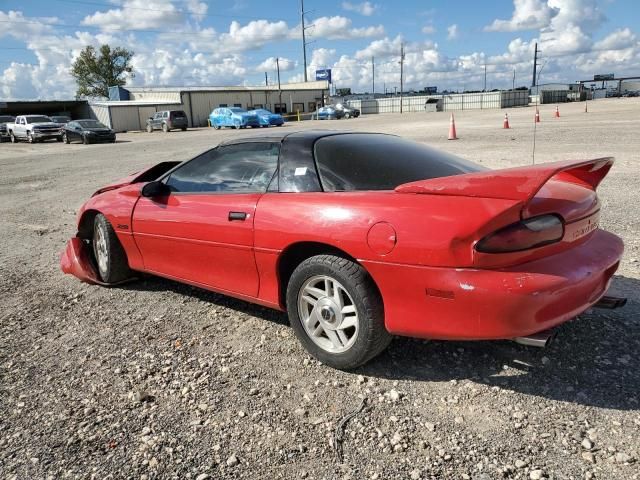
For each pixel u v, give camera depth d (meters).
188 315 4.03
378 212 2.78
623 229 5.73
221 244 3.54
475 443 2.39
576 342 3.22
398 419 2.59
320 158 3.29
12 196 11.16
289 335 3.59
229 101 59.56
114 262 4.61
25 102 52.62
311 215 3.03
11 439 2.57
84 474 2.31
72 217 8.48
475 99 73.56
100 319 4.04
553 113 37.66
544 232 2.55
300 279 3.11
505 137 17.62
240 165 3.67
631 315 3.56
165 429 2.60
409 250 2.63
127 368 3.23
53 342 3.67
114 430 2.61
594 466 2.20
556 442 2.36
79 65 84.50
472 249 2.50
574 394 2.71
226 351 3.40
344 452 2.38
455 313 2.58
